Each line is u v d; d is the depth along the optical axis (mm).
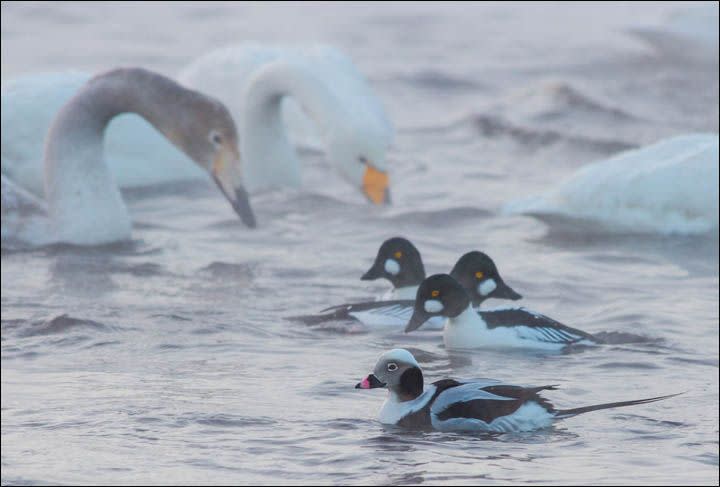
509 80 32562
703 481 8781
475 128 26953
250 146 22703
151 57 35344
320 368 12414
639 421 10562
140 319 14539
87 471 8945
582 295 15828
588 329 14297
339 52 25469
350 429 10180
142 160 21875
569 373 12383
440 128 27281
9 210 18484
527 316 13633
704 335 13969
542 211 18906
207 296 15750
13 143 21312
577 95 28766
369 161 21578
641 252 18000
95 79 19266
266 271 17016
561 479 8820
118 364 12547
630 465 9258
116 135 21797
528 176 23219
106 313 14805
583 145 25359
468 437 10070
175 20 41219
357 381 11844
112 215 18688
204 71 24344
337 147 21781
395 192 22000
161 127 19250
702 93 30219
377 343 13641
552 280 16484
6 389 11445
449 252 18047
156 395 11172
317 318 14461
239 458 9320
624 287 16188
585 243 18547
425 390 10523
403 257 15320
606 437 10086
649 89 30594
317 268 17188
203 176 22438
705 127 27016
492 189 22141
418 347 13523
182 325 14305
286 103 25234
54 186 18719
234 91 23828
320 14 42250
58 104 21594
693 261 17562
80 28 39781
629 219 18750
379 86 31844
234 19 41375
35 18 41125
